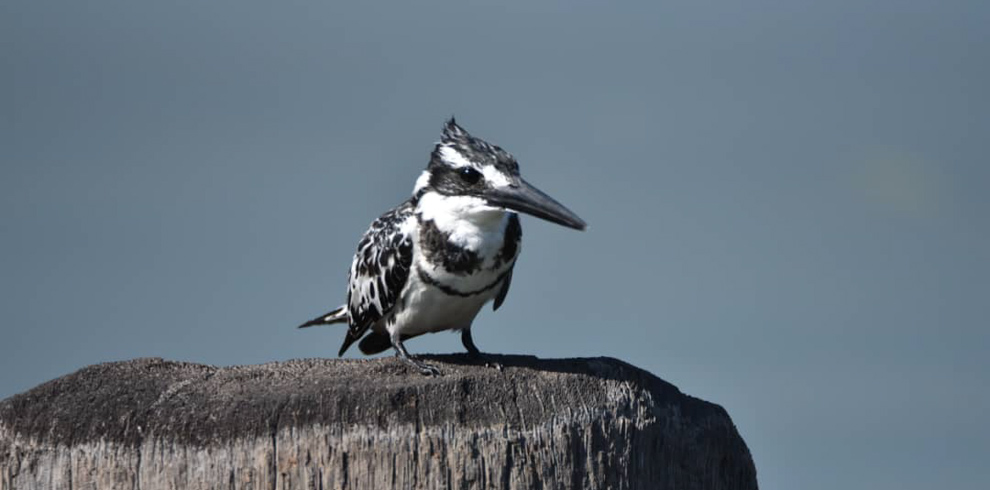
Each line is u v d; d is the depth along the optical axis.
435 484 9.13
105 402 9.38
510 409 9.52
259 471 9.00
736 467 10.93
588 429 9.62
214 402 9.28
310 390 9.37
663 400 10.41
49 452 9.20
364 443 9.08
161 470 9.05
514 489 9.25
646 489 9.95
